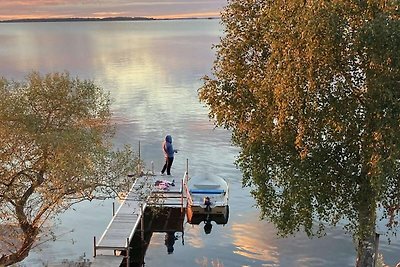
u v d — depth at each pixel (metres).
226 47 17.62
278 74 14.23
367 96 14.05
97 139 18.11
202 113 52.72
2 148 16.95
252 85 16.56
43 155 17.16
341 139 14.77
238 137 17.80
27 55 120.88
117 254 21.70
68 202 21.81
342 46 13.62
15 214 17.81
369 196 15.28
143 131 45.31
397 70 13.19
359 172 15.42
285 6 14.49
